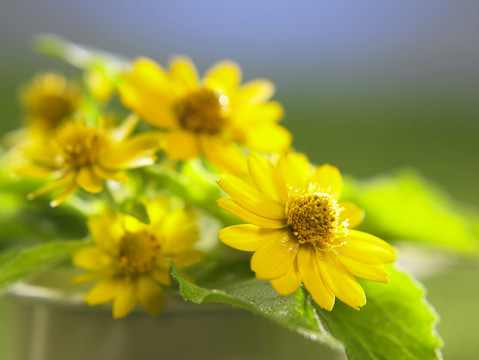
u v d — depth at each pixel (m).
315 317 0.17
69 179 0.19
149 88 0.21
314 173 0.18
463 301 0.38
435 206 0.23
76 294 0.19
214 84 0.22
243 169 0.20
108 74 0.22
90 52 0.23
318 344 0.20
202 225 0.22
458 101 1.50
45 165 0.20
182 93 0.21
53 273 0.21
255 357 0.19
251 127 0.22
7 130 0.71
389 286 0.18
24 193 0.22
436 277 0.42
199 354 0.19
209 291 0.17
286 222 0.17
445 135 1.03
